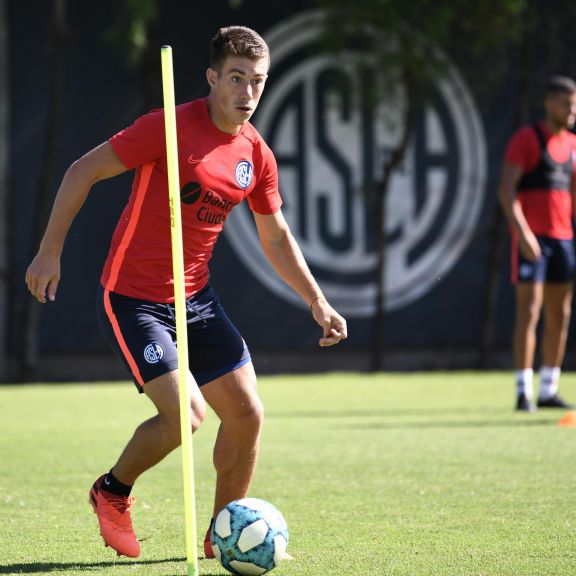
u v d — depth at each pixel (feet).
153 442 48.85
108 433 101.60
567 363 197.47
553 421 106.42
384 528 57.26
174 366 49.03
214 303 51.96
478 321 195.52
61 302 174.09
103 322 50.90
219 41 49.11
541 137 111.55
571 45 198.18
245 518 45.83
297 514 61.46
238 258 181.57
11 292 172.65
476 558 49.75
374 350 189.26
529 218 112.98
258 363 184.34
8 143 172.14
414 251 191.93
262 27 183.01
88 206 173.47
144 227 49.93
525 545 52.65
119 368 179.93
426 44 186.19
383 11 182.91
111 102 176.55
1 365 173.47
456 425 104.47
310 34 185.06
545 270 114.21
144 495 68.59
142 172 49.70
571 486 70.08
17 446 92.22
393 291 191.11
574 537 54.49
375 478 74.08
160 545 53.93
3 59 171.42
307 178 185.26
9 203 172.55
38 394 146.61
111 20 175.73
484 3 186.50
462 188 193.67
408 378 171.01
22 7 172.35
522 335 114.83
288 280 54.85
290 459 83.35
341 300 187.52
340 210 187.11
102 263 174.40
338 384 158.81
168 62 45.42
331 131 186.39
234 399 51.06
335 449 88.74
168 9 177.99
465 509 62.49
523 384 116.06
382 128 188.75
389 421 109.19
